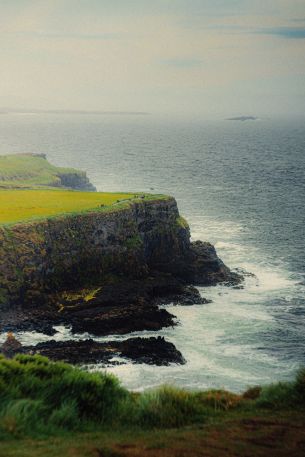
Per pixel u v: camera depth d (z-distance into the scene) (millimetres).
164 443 13906
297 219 167250
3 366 19297
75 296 97062
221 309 92625
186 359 71875
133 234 115438
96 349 73438
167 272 115500
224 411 18547
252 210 181875
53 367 20281
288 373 67750
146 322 83938
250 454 13156
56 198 129375
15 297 92688
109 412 17750
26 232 100125
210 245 119375
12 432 14781
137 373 66750
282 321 86625
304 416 16844
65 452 13055
